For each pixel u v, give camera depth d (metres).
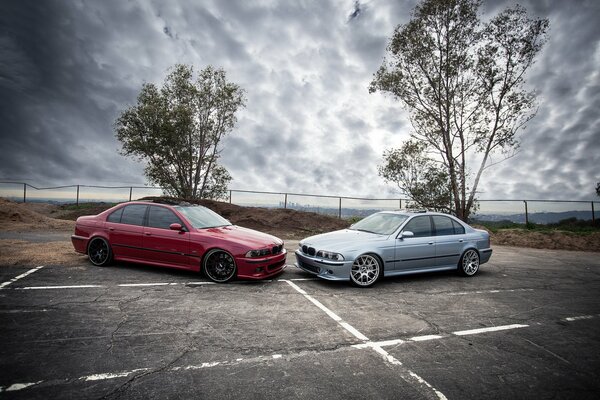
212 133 15.33
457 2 14.62
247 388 2.69
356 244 6.17
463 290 6.16
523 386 2.90
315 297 5.37
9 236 10.01
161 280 5.93
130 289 5.32
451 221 7.36
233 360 3.17
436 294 5.82
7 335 3.48
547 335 4.11
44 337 3.48
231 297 5.16
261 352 3.36
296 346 3.53
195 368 2.99
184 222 6.28
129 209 6.68
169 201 6.95
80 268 6.43
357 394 2.66
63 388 2.59
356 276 6.14
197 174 14.99
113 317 4.12
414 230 6.81
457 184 15.05
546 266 9.02
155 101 14.02
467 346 3.70
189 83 14.68
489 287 6.45
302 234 14.48
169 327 3.90
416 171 14.71
